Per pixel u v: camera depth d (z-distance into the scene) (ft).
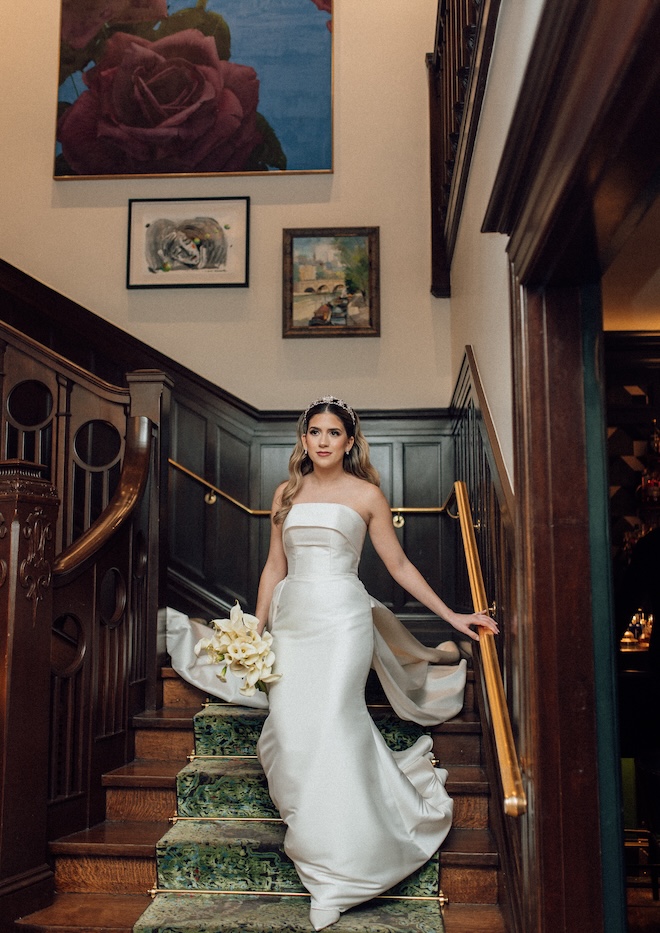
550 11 5.15
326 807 8.70
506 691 9.30
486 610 9.57
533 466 7.63
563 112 5.49
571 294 7.70
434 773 10.07
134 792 10.84
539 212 6.57
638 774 13.23
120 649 11.66
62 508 13.38
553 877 7.21
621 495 17.94
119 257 19.07
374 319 18.39
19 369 13.50
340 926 8.52
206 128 19.27
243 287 18.80
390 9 19.54
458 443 15.78
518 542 7.85
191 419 17.90
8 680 9.25
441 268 18.17
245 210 19.01
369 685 11.71
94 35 19.70
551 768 7.31
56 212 19.25
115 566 11.58
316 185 19.04
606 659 7.41
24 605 9.50
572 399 7.62
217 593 17.43
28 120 19.53
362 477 10.61
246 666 9.30
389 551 10.24
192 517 17.62
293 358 18.56
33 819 9.50
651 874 12.67
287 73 19.39
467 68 12.44
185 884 9.55
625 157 5.35
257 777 10.46
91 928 8.91
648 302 13.69
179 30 19.61
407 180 18.94
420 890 9.31
